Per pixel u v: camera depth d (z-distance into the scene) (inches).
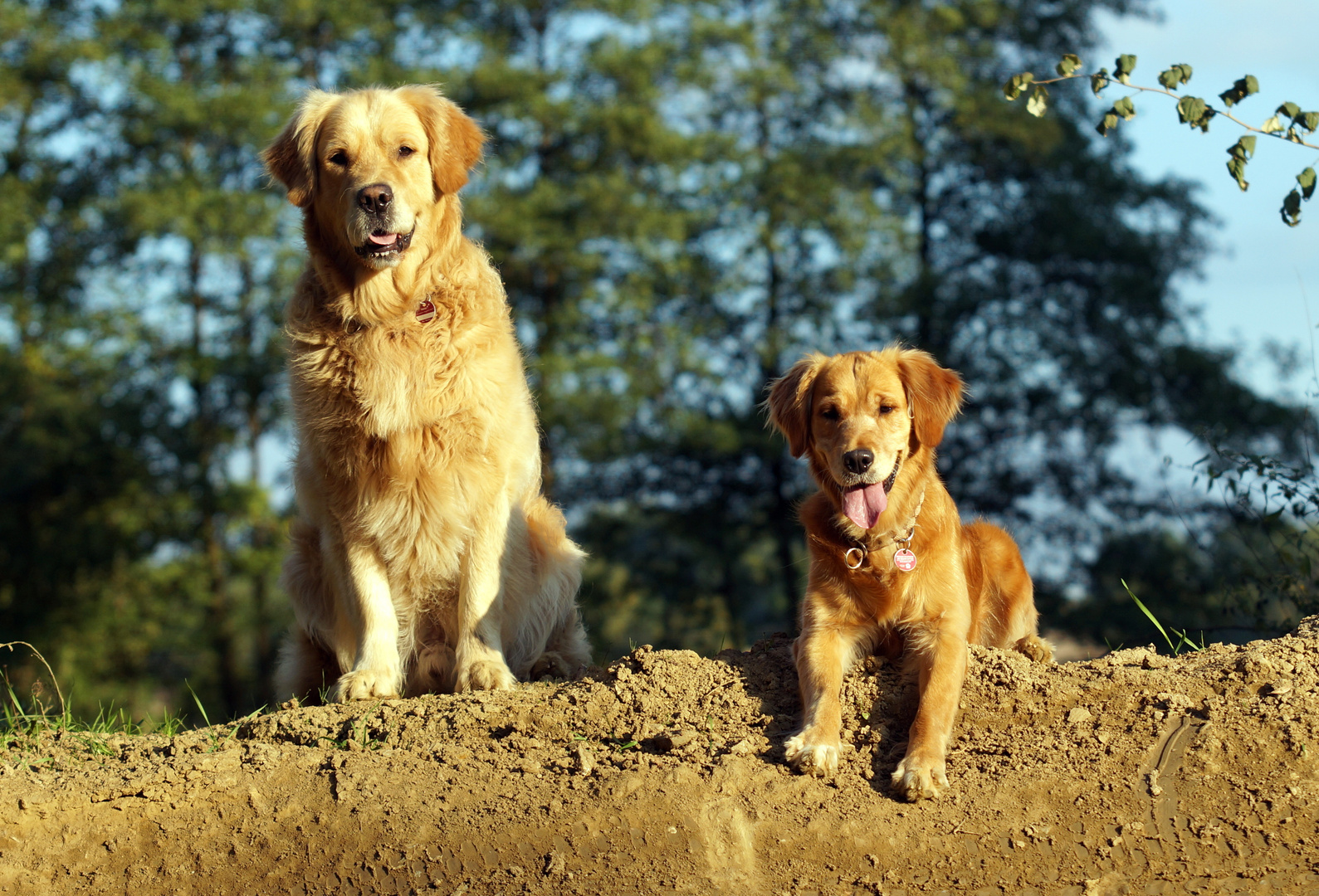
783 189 932.0
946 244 1007.0
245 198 848.9
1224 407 886.4
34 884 168.9
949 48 970.1
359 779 177.5
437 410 210.2
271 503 922.1
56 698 248.1
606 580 997.2
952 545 201.8
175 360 902.4
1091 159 975.0
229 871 170.2
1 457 843.4
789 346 968.3
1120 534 892.6
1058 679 185.2
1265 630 267.4
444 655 232.8
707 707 188.5
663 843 164.2
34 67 882.1
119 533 895.1
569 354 929.5
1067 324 937.5
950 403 211.8
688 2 996.6
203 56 945.5
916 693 188.5
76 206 900.0
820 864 161.6
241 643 1116.5
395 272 209.5
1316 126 189.2
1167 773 168.1
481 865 165.0
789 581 982.4
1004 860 160.4
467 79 900.0
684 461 973.2
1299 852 157.4
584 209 901.2
